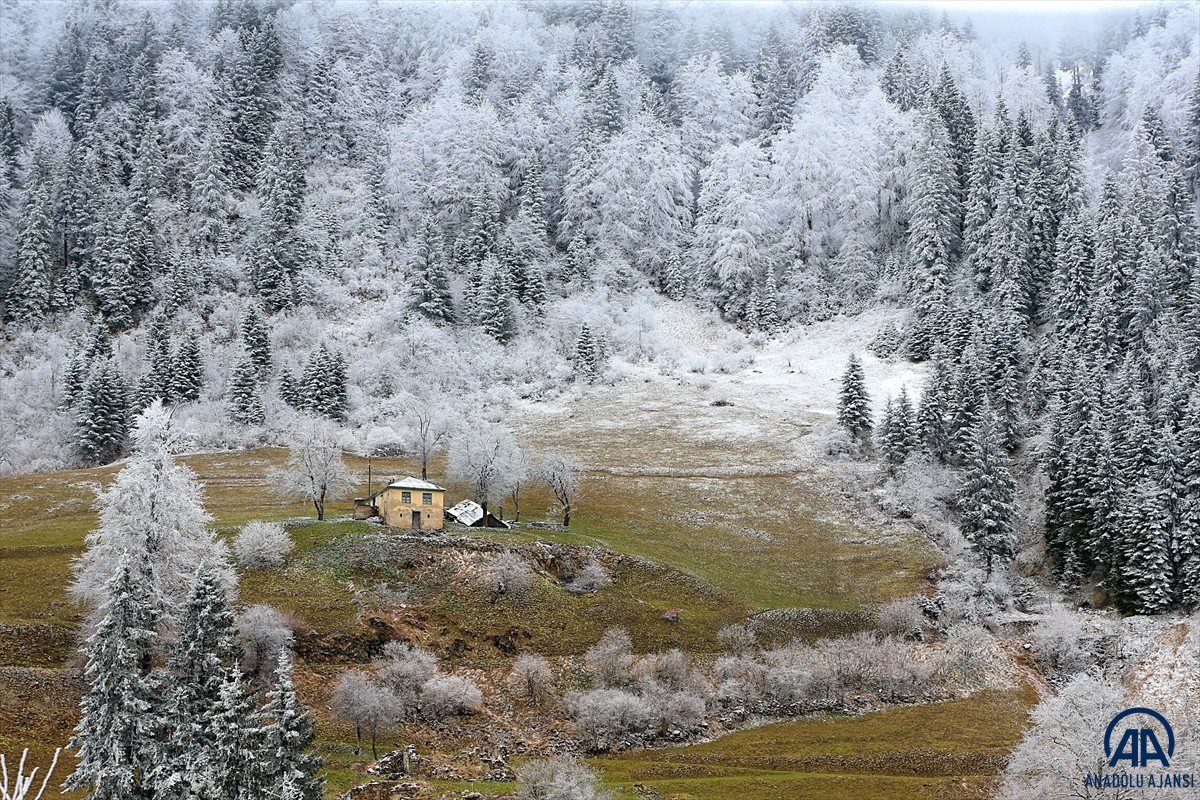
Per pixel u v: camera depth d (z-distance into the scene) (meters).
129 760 46.28
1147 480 93.62
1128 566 89.06
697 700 71.56
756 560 99.44
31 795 50.53
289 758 46.31
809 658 79.44
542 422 144.00
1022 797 49.62
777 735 70.75
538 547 89.25
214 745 46.03
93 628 62.78
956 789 61.16
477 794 55.56
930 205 169.62
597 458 126.44
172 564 62.03
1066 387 119.56
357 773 58.62
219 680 48.94
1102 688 52.41
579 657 78.00
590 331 162.38
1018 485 114.69
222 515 96.19
